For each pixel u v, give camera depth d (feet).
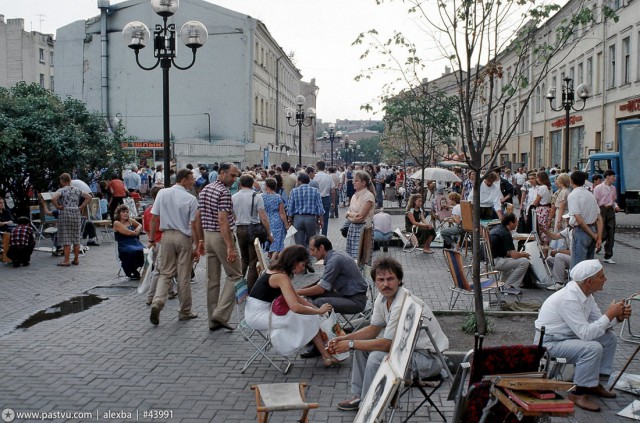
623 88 109.91
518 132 184.24
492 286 30.68
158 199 30.04
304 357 24.75
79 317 31.42
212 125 142.82
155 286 33.83
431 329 19.17
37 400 20.25
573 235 36.86
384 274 18.17
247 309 23.50
